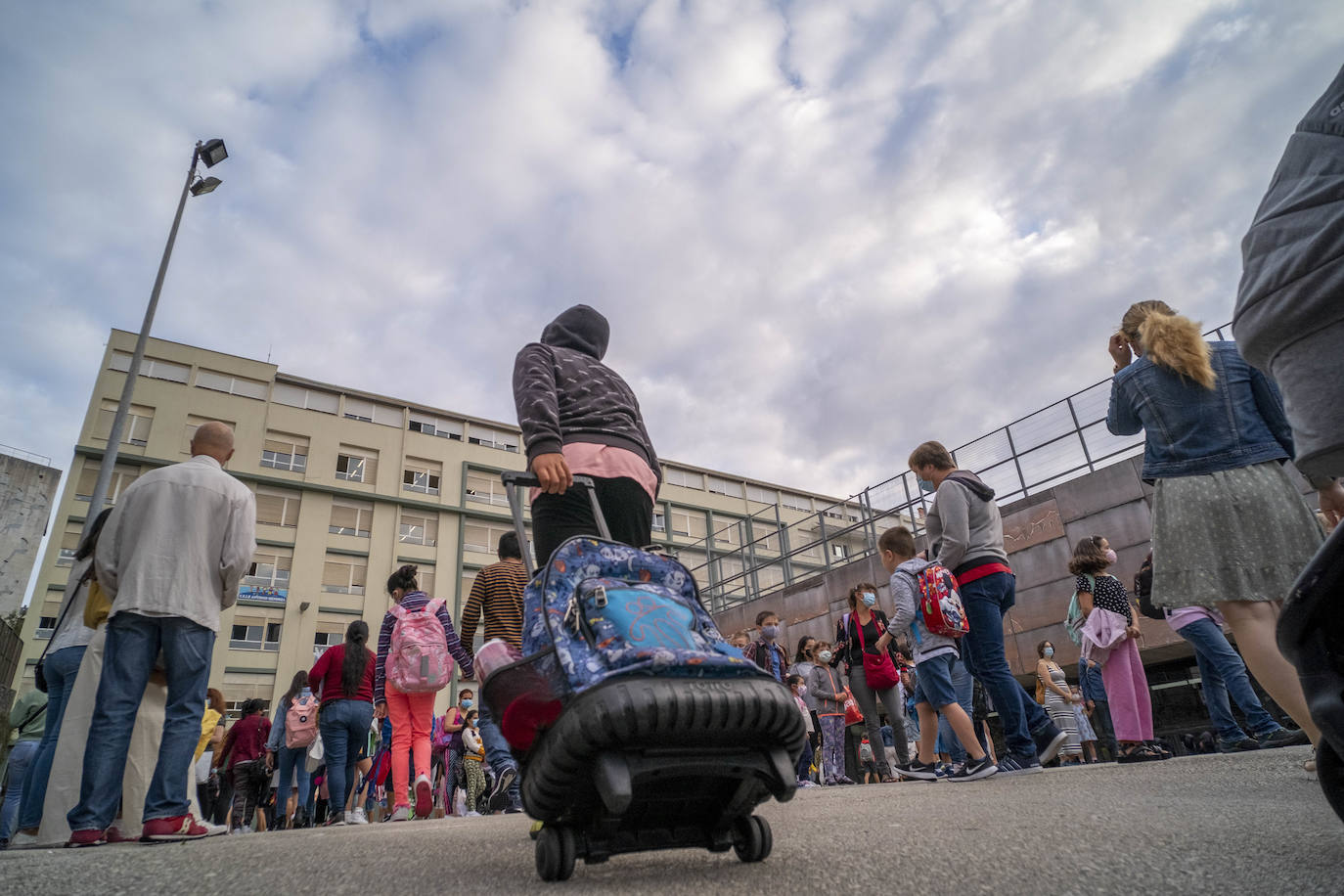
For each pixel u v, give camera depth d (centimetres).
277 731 834
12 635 2214
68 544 3136
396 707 564
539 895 135
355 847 211
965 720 424
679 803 156
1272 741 458
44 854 224
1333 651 107
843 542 1602
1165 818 188
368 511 3788
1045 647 892
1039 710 448
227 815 962
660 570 186
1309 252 143
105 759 282
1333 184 144
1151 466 268
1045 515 1193
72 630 377
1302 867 126
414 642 552
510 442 4331
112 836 320
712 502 4762
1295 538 234
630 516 239
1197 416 258
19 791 539
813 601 1614
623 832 156
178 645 304
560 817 153
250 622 3331
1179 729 1166
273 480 3594
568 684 143
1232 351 264
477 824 330
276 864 181
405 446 3991
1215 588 240
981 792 298
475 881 151
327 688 651
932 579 435
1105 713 830
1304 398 147
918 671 445
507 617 502
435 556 3828
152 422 3444
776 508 4966
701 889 135
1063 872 135
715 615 1881
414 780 557
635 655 143
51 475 3028
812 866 152
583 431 242
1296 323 147
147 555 305
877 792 361
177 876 165
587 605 160
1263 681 232
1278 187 159
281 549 3519
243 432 3622
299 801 846
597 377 260
